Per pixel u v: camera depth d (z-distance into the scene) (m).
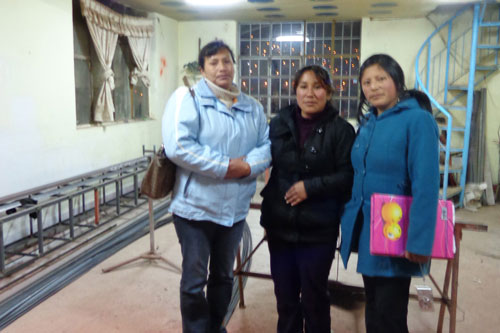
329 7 5.57
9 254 3.45
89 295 2.82
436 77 6.08
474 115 5.77
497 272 3.34
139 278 3.09
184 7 5.67
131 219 4.51
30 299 2.73
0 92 3.51
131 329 2.41
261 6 5.56
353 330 2.42
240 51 7.06
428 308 2.16
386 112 1.62
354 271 3.27
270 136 1.96
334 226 1.84
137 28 5.49
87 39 4.82
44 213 4.06
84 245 3.74
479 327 2.49
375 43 6.37
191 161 1.74
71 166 4.43
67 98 4.30
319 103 1.78
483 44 5.71
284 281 1.93
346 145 1.79
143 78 5.75
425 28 6.15
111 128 5.13
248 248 3.64
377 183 1.62
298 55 6.90
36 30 3.84
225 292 2.04
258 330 2.40
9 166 3.64
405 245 1.54
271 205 1.91
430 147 1.49
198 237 1.88
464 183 5.45
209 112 1.84
